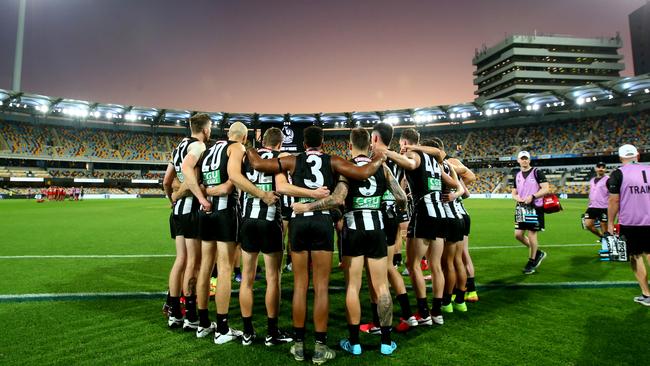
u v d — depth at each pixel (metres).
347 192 3.19
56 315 4.00
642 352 3.05
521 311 4.09
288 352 3.13
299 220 3.14
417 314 3.84
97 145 48.25
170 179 4.25
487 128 50.97
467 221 4.60
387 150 3.52
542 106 42.53
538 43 79.81
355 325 3.10
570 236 10.44
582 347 3.15
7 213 19.44
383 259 3.20
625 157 4.47
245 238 3.34
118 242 9.53
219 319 3.31
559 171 43.47
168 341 3.34
